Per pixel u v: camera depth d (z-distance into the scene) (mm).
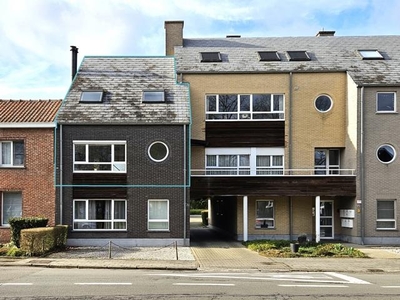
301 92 23938
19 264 15234
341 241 23281
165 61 25609
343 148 24156
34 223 19000
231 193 22078
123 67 24797
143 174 20891
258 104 23984
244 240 22328
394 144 22375
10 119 21109
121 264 15336
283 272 14453
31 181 20891
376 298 10008
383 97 22578
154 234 20750
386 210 22422
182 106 21797
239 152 23797
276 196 23188
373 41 27125
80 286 11133
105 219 21016
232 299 9750
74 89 22625
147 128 20953
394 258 17531
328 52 25703
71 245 20562
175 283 11695
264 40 27438
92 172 20875
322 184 22297
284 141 23781
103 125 20891
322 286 11508
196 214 53438
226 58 25109
